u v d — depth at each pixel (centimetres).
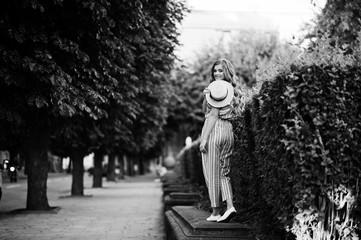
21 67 865
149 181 4484
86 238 965
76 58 968
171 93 2539
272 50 3650
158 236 995
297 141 450
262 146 559
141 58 1379
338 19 1256
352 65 461
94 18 894
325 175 449
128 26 984
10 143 1800
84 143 2061
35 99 892
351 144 454
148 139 2941
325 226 459
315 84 451
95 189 2992
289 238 499
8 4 857
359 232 462
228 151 642
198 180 1520
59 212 1496
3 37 897
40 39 879
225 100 638
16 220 1278
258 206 649
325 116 449
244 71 3672
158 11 1257
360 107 459
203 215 723
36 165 1478
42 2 871
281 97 461
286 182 479
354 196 454
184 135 5128
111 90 1071
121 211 1547
